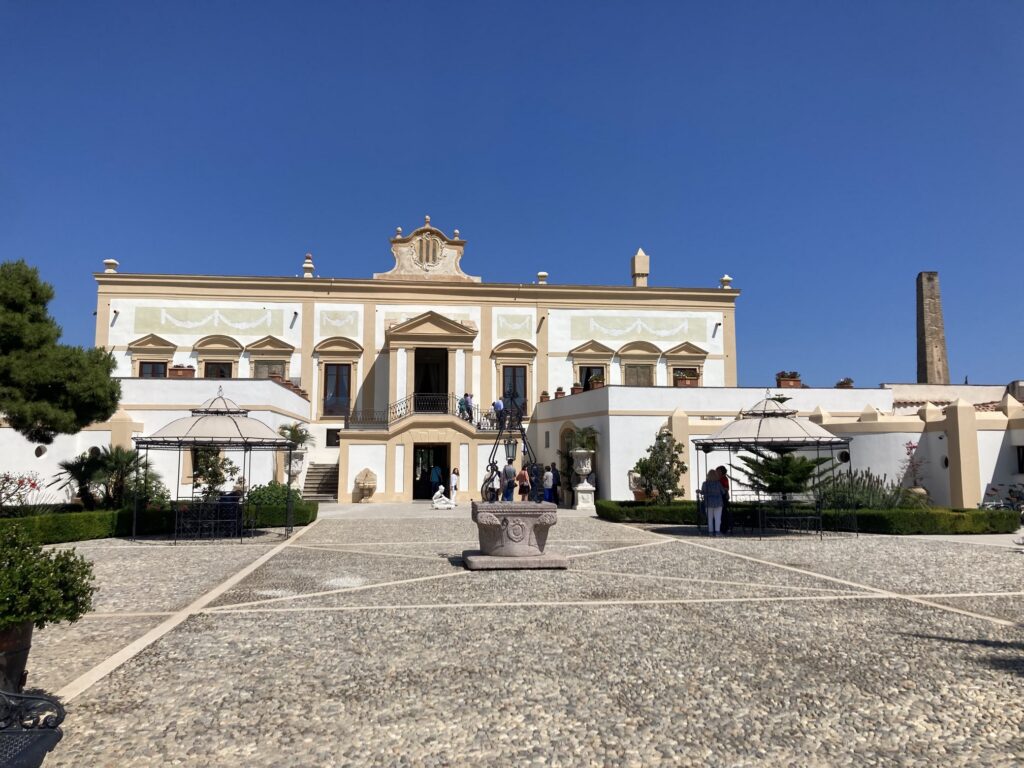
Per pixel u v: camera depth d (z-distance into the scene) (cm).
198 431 1592
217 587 972
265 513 1842
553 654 630
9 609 461
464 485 2969
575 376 3431
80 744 437
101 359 1681
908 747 434
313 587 967
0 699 394
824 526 1780
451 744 438
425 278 3453
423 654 631
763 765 410
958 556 1265
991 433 1984
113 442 2166
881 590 939
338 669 588
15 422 1554
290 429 2622
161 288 3262
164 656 626
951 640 677
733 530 1777
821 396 2650
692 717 482
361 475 2875
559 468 2883
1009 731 457
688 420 2464
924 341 5078
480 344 3412
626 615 787
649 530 1789
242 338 3291
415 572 1095
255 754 424
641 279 3669
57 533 1493
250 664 602
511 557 1142
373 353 3350
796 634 700
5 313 1524
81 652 642
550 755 422
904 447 2080
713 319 3538
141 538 1622
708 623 748
